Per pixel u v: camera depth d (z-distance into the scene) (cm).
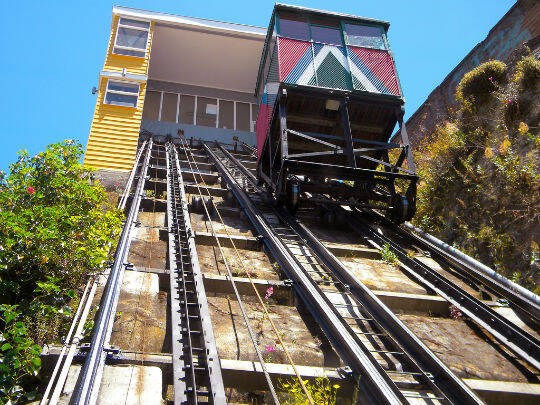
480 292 662
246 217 937
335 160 1128
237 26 2044
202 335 425
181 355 394
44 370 381
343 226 995
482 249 798
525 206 754
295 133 934
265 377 389
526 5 1236
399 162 982
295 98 1005
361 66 1020
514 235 745
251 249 787
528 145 849
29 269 480
